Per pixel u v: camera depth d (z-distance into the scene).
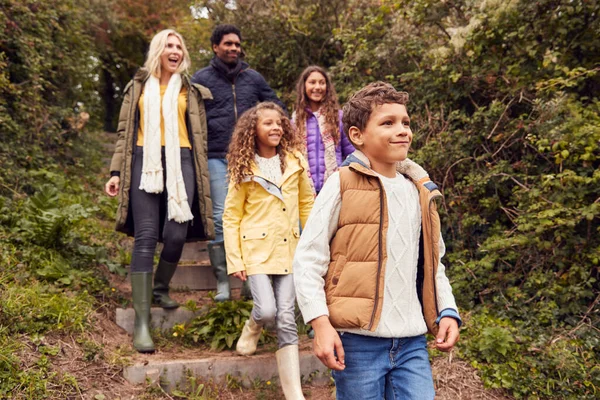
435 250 1.76
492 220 3.92
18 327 2.76
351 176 1.76
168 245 3.31
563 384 2.80
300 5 6.39
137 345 3.05
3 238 3.48
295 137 2.94
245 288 3.86
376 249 1.69
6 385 2.41
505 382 2.80
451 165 3.95
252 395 2.87
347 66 5.27
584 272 3.23
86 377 2.68
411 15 4.59
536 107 3.67
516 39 3.89
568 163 3.43
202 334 3.31
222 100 3.81
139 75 3.35
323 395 2.91
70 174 6.10
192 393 2.79
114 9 11.31
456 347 3.06
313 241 1.71
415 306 1.75
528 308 3.35
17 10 5.54
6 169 4.62
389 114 1.73
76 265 3.67
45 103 6.19
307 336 3.40
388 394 1.73
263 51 6.66
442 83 4.29
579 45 3.65
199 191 3.34
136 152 3.28
